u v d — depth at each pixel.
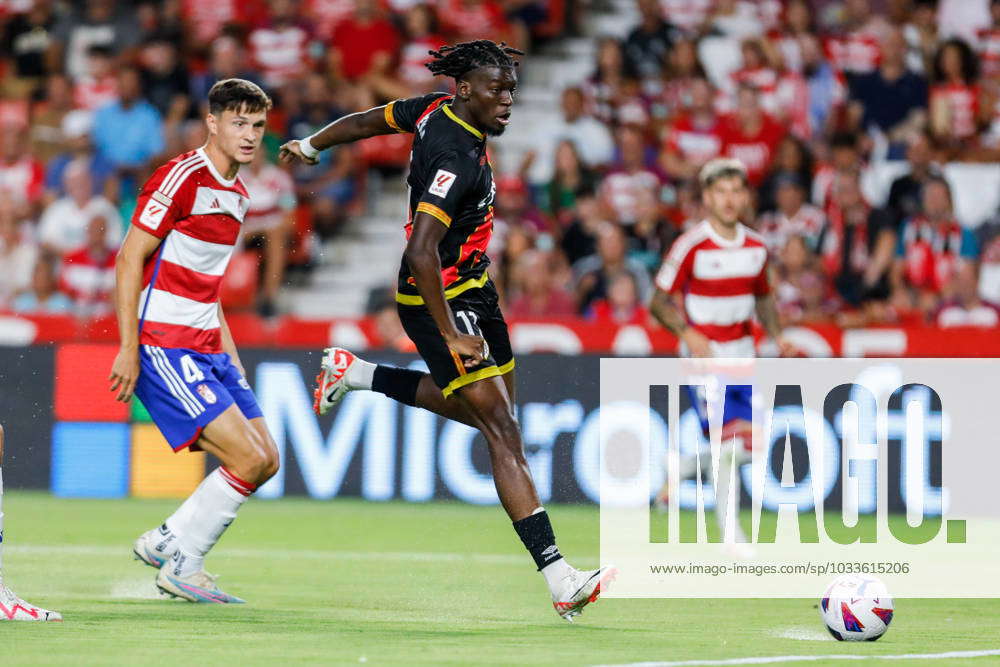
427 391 21.78
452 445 40.00
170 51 52.75
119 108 51.38
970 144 53.16
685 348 29.84
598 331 40.38
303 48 54.94
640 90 53.62
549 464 39.81
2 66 56.62
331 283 51.06
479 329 19.77
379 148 52.12
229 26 54.72
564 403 39.78
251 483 20.45
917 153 49.53
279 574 25.03
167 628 17.50
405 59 54.53
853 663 15.42
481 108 18.81
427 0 55.12
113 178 50.62
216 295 20.84
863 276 47.66
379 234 51.69
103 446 40.88
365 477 40.12
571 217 49.09
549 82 56.50
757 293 29.98
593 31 58.00
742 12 55.59
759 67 52.84
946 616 20.80
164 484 40.91
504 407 19.31
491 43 18.98
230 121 20.02
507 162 53.50
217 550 28.98
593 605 21.48
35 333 41.53
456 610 20.42
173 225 20.17
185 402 20.23
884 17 54.91
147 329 20.33
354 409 40.19
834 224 48.19
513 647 16.41
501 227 49.56
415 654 15.70
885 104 52.97
